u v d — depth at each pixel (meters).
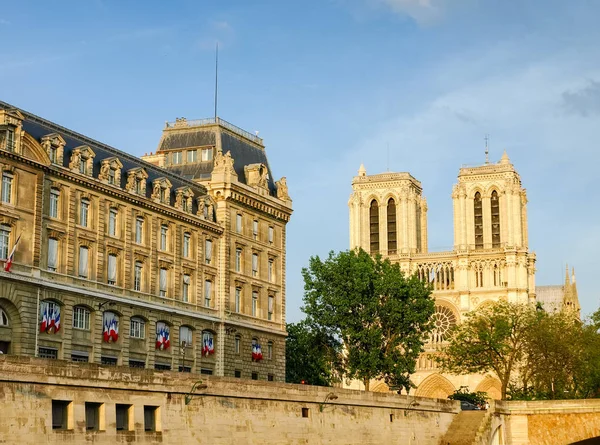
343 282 135.38
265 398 81.31
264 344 129.12
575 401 113.00
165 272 112.88
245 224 127.19
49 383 61.84
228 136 132.88
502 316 148.88
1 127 90.25
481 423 108.75
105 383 66.00
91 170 102.12
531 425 114.69
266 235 132.25
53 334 95.25
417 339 137.62
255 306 128.50
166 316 111.19
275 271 133.75
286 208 136.62
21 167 92.19
